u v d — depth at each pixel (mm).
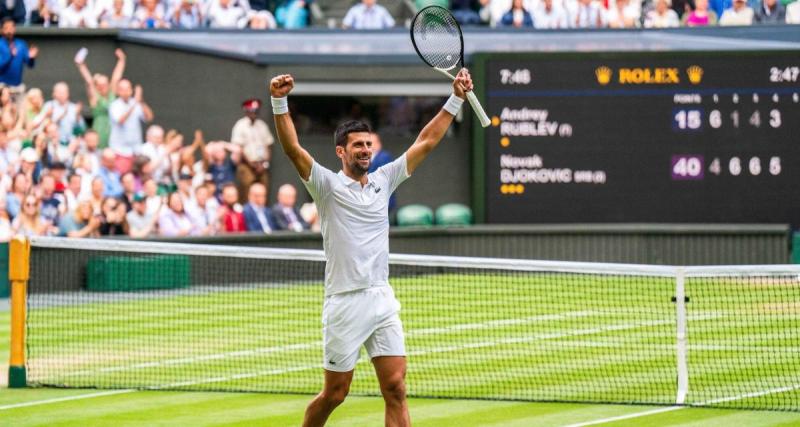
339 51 48219
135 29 47375
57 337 31344
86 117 45125
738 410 21375
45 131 42656
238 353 28781
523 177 46344
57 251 40531
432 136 16875
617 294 39375
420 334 31547
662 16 49844
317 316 35125
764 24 47750
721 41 47844
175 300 38750
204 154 46031
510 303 37469
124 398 22922
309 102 48625
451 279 43312
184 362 27516
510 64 46000
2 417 21031
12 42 45125
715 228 45438
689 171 46031
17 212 40188
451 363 27141
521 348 29156
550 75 46031
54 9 47688
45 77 46344
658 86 45875
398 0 52312
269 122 47969
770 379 24578
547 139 46219
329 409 16609
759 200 45969
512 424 20219
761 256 45344
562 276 44406
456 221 47781
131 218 42312
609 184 46219
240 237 42781
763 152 45875
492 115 46219
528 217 46469
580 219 46344
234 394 23391
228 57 47719
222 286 41719
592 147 46156
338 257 16219
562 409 21578
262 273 43312
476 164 46469
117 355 28453
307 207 46531
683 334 22469
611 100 46000
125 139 44719
